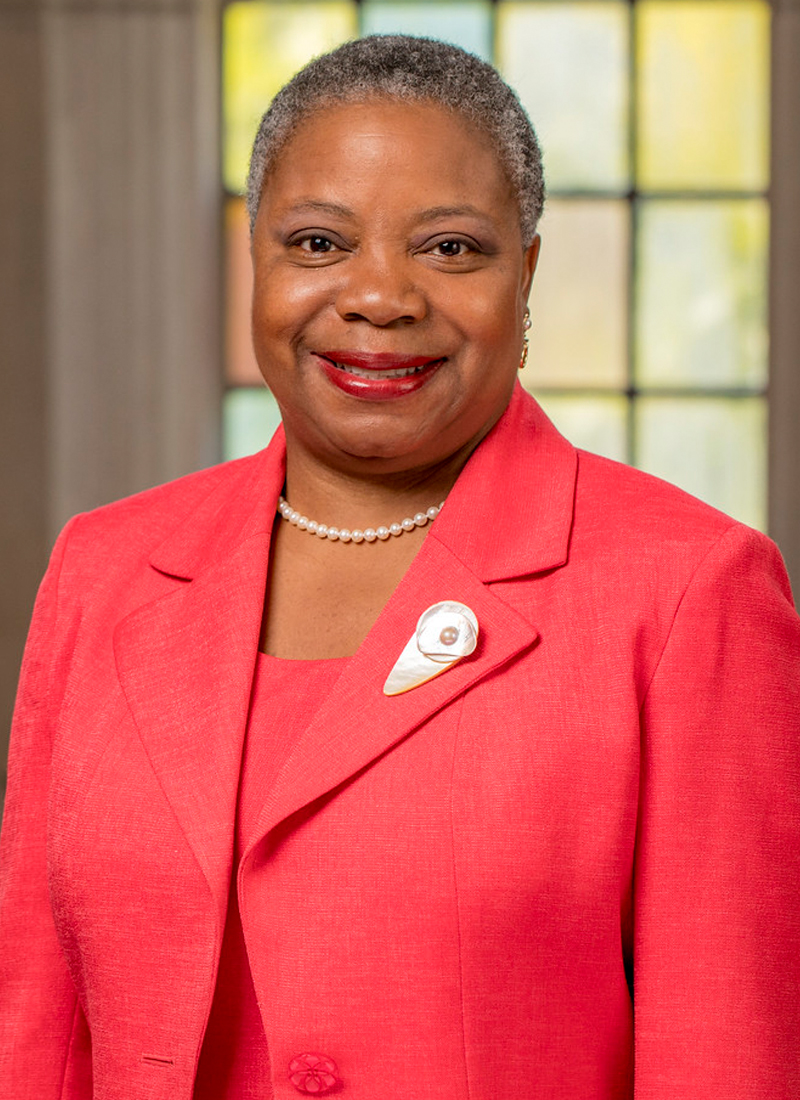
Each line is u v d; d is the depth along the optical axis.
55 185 5.25
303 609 1.39
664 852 1.21
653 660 1.22
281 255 1.31
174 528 1.53
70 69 5.23
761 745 1.22
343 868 1.21
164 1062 1.29
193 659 1.38
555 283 5.58
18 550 5.32
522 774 1.19
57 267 5.27
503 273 1.30
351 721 1.24
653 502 1.31
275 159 1.32
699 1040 1.18
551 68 5.51
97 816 1.33
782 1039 1.19
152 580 1.48
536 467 1.39
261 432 5.65
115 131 5.25
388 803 1.21
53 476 5.30
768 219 5.49
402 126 1.26
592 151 5.52
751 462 5.55
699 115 5.48
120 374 5.30
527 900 1.18
